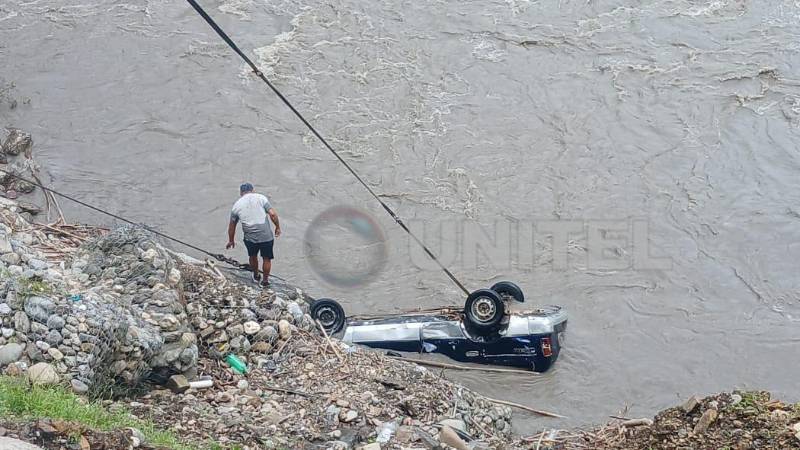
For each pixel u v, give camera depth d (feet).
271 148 112.57
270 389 59.82
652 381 76.69
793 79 124.47
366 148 112.78
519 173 108.27
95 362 51.29
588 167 109.29
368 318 77.30
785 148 112.06
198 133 115.34
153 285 62.18
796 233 98.27
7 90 122.11
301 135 115.14
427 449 54.13
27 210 96.07
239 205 76.07
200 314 63.87
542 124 117.39
